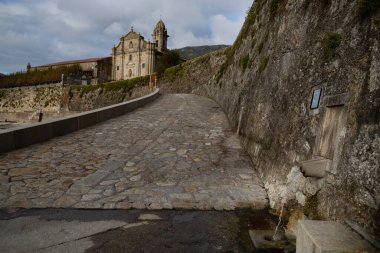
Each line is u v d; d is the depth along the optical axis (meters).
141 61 69.00
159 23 76.81
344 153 3.80
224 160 7.95
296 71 6.19
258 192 6.00
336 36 4.65
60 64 76.50
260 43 10.38
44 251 3.74
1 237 4.04
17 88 63.19
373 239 2.89
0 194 5.40
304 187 4.63
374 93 3.43
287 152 5.67
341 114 4.10
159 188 6.07
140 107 17.64
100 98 46.03
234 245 4.07
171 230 4.44
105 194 5.66
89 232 4.28
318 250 2.82
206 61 27.48
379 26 3.66
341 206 3.60
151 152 8.55
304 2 6.69
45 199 5.31
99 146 8.98
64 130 10.25
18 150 8.12
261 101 8.30
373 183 3.13
